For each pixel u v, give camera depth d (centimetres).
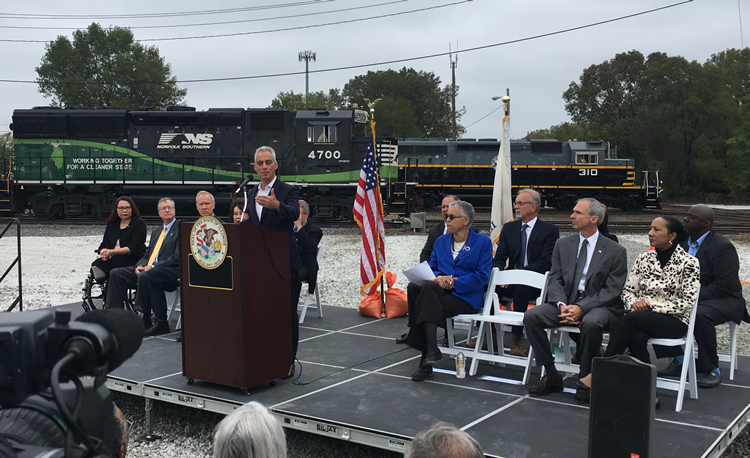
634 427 304
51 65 5122
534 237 583
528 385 472
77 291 1005
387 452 425
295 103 6456
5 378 122
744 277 1108
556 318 461
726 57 6712
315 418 392
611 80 6047
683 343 431
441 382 477
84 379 132
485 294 541
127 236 689
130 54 5353
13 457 112
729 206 4350
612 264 480
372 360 539
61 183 2050
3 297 951
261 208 486
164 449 436
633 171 2745
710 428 377
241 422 228
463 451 189
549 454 336
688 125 5147
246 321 434
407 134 6022
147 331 641
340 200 2045
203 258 445
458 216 523
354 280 1099
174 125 2027
